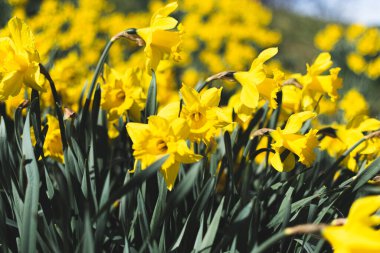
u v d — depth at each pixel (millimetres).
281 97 849
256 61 794
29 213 682
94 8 3203
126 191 611
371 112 2859
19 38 759
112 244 814
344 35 3736
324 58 906
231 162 782
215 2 4469
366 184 830
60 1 3590
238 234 715
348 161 890
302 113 773
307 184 872
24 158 697
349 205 822
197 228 779
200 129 727
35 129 809
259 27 4328
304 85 907
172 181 688
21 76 764
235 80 805
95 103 842
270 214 877
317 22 8203
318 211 808
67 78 1232
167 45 810
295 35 6676
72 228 776
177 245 722
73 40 2398
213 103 748
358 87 3119
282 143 768
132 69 927
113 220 877
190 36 3355
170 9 811
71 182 734
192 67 3080
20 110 789
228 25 3775
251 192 918
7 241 770
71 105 1129
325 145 997
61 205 669
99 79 984
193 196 843
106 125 940
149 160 681
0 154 757
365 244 555
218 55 3520
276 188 821
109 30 2936
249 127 893
